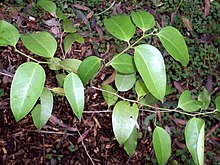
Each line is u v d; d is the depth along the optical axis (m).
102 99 0.99
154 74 0.36
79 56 1.06
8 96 0.95
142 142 0.96
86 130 0.96
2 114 0.93
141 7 1.21
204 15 1.23
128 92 0.98
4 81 0.96
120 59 0.45
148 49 0.37
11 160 0.90
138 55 0.37
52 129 0.94
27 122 0.94
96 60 0.43
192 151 0.42
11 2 1.14
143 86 0.49
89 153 0.94
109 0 1.20
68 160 0.92
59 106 0.96
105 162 0.93
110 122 0.97
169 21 1.20
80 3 1.17
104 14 1.17
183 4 1.23
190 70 1.10
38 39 0.41
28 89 0.36
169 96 1.03
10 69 0.99
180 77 1.08
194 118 0.43
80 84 0.40
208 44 1.18
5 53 1.01
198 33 1.19
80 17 1.14
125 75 0.51
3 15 1.11
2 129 0.92
